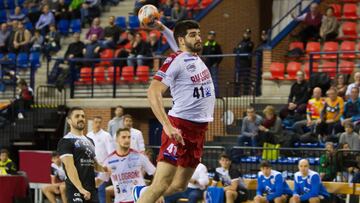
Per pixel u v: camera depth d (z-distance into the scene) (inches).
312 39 1966.0
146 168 1190.9
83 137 1011.9
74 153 997.2
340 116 1563.7
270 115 1596.9
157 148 1579.7
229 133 1781.5
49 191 1461.6
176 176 751.7
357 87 1583.4
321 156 1430.9
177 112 738.2
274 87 1868.8
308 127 1590.8
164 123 716.0
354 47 1897.1
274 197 1347.2
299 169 1371.8
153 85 729.0
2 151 1542.8
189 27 735.1
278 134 1563.7
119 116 1648.6
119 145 1176.8
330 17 1937.7
